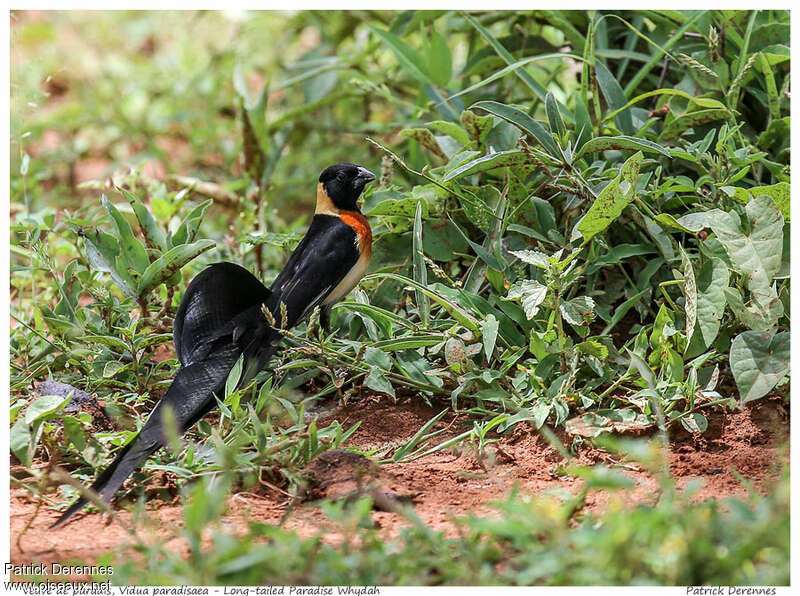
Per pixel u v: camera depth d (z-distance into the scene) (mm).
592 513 6406
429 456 7641
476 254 9750
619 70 11281
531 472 7285
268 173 12789
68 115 15594
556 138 9281
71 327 9156
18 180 12375
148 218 9844
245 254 11031
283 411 8375
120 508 6828
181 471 6941
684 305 8664
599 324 9203
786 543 5223
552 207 9695
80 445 7148
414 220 9602
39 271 11031
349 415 8438
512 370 8664
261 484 7059
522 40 12289
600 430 7492
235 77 12867
